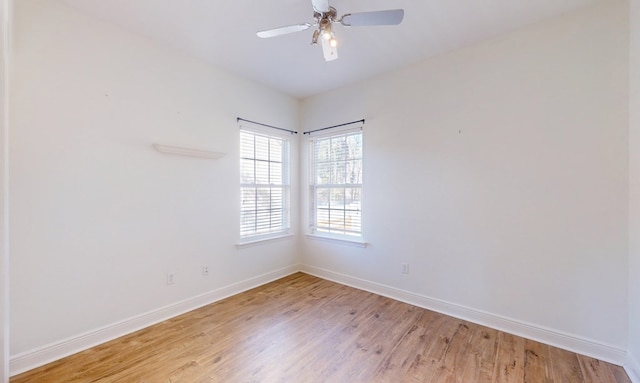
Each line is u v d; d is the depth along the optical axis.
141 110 2.44
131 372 1.83
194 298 2.84
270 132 3.68
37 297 1.91
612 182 1.96
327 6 1.69
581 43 2.05
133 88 2.39
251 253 3.46
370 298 3.12
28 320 1.87
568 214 2.12
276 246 3.80
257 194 3.57
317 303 2.98
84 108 2.11
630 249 1.88
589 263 2.04
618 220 1.94
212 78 3.00
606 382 1.75
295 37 2.48
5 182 1.25
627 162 1.91
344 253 3.61
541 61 2.22
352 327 2.45
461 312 2.64
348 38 2.46
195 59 2.84
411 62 2.93
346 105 3.58
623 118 1.91
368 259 3.36
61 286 2.01
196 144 2.86
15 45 1.81
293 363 1.94
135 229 2.40
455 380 1.77
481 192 2.52
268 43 2.58
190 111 2.80
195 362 1.95
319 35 2.05
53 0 1.97
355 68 3.08
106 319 2.23
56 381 1.74
